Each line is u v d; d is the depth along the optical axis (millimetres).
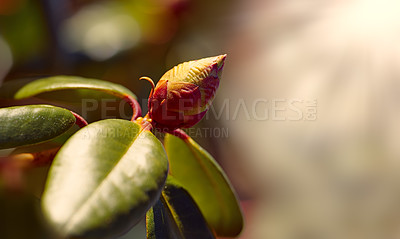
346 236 440
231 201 273
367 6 583
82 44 468
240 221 276
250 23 617
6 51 442
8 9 439
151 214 242
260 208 506
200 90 242
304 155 498
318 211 468
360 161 465
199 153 267
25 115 236
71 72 441
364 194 451
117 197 208
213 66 242
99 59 458
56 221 199
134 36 498
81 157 214
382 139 468
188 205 255
